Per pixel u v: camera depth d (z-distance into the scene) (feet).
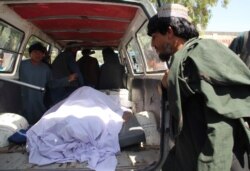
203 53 5.15
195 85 5.04
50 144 10.56
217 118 4.84
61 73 16.26
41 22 17.40
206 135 4.95
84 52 22.31
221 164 4.70
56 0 11.98
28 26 17.30
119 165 9.91
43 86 15.90
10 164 10.07
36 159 10.22
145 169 9.06
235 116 4.78
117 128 11.35
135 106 18.97
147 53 16.79
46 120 11.05
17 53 17.25
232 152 4.89
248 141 4.85
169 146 8.48
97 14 15.52
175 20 5.65
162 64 13.57
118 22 17.08
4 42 14.84
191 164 5.30
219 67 4.95
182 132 5.42
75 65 16.44
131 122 12.51
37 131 10.89
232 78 4.86
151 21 5.90
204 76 4.94
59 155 10.37
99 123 11.00
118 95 19.67
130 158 10.47
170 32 5.69
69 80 15.99
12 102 15.39
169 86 5.21
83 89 13.42
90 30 20.03
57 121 10.91
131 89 21.01
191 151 5.31
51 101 16.34
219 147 4.72
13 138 11.72
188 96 5.12
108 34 21.30
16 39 16.61
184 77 5.16
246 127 4.90
